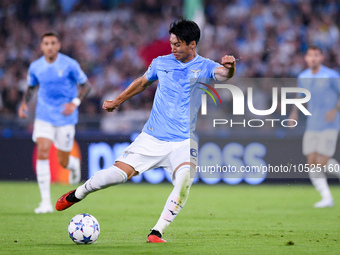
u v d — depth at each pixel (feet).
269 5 247.50
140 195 146.20
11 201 129.59
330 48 237.66
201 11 227.81
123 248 64.18
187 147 67.67
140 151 67.67
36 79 112.06
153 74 69.31
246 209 117.19
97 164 177.58
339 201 137.28
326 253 62.18
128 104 202.80
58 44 110.63
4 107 222.48
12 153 182.19
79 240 67.51
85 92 114.52
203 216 103.91
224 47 235.81
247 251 63.21
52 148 172.65
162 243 68.59
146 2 256.73
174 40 66.33
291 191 161.17
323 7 248.11
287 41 235.40
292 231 83.20
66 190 154.61
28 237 75.00
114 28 248.32
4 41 249.34
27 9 261.44
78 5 260.21
